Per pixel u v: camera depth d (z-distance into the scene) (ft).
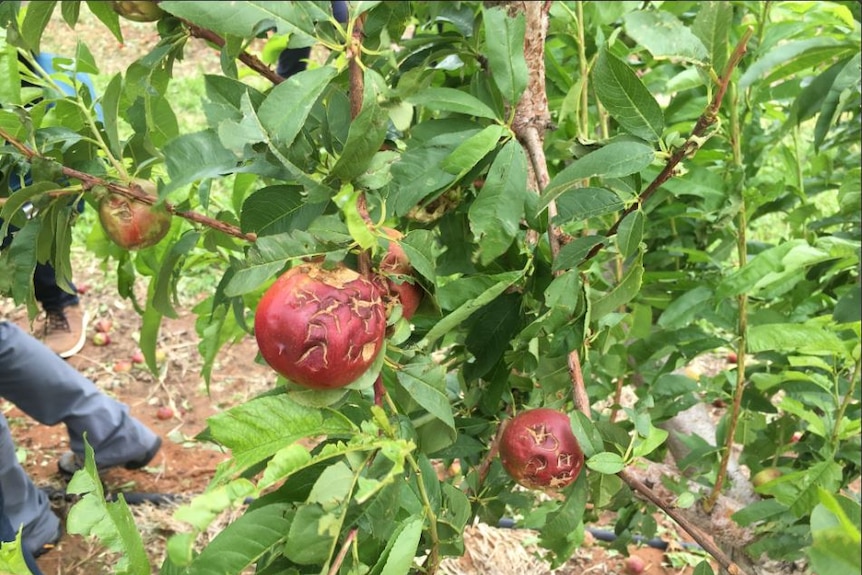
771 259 2.40
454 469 4.49
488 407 2.39
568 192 2.12
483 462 2.52
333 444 1.73
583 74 2.56
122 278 2.83
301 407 1.75
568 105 2.57
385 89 1.74
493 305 2.33
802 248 2.40
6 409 5.89
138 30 12.91
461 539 1.96
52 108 2.37
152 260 2.71
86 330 6.82
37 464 5.26
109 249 2.82
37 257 2.12
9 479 4.09
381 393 1.89
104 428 4.82
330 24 1.76
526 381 2.47
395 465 1.68
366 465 1.76
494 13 2.05
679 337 2.91
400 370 1.90
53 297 6.23
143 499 4.92
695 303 2.78
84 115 2.19
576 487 2.18
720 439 3.03
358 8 1.73
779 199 3.17
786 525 2.66
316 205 1.97
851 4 2.84
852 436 2.88
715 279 3.04
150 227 2.02
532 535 4.70
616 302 2.14
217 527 4.56
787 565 2.87
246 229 2.00
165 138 2.42
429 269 1.87
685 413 3.49
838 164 3.45
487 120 2.32
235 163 1.84
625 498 2.68
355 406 1.93
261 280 1.71
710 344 2.90
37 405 4.59
